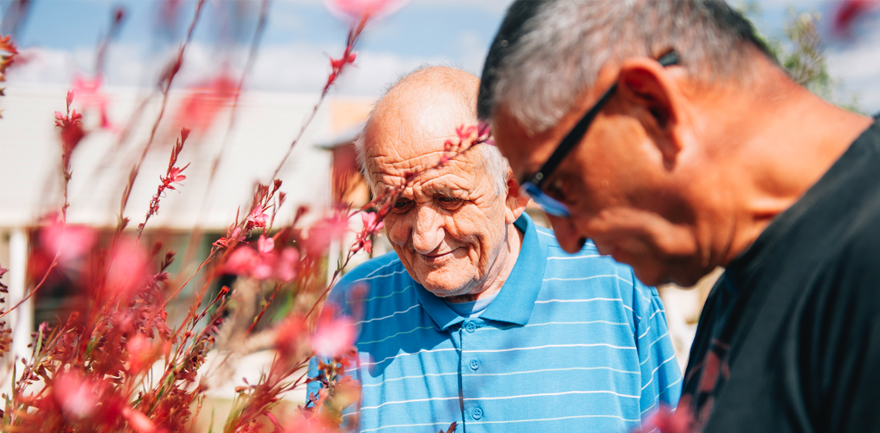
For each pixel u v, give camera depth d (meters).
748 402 0.72
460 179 1.36
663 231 0.78
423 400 1.53
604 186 0.78
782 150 0.72
